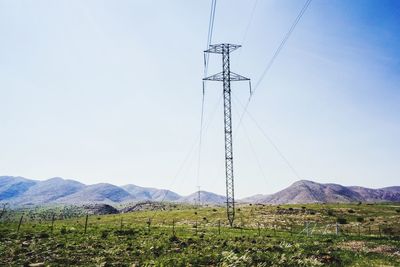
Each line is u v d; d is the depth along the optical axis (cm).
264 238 4462
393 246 3878
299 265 2531
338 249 3453
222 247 3288
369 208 11331
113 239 3700
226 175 7619
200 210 12769
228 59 7344
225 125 7506
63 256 2575
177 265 2364
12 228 4403
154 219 10175
